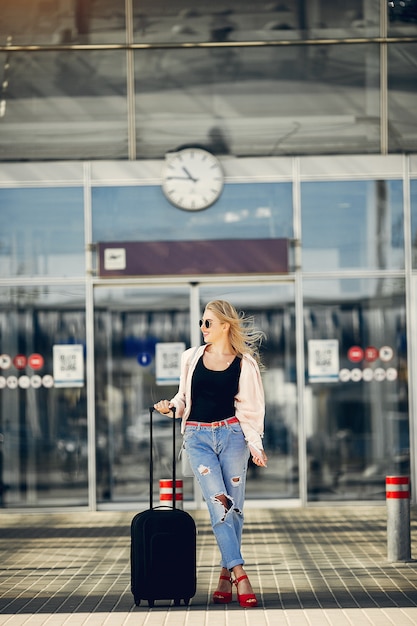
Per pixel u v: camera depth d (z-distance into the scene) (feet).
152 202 61.82
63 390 61.21
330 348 61.26
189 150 61.93
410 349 61.31
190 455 31.42
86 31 62.03
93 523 55.72
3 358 61.46
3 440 61.11
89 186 61.87
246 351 31.89
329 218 61.77
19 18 61.98
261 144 62.18
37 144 62.08
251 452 31.27
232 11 62.18
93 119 62.03
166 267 61.41
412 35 61.93
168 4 62.18
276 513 58.13
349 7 62.08
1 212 61.93
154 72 62.08
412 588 34.60
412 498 60.70
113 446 61.05
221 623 28.89
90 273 61.46
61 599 33.63
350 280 61.52
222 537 31.30
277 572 38.37
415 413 61.05
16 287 61.62
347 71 62.18
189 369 31.71
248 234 61.77
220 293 61.52
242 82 62.18
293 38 62.08
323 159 61.98
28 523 56.24
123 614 30.60
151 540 30.94
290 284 61.57
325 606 31.48
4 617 30.55
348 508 60.29
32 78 62.08
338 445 60.90
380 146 62.03
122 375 61.21
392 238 61.82
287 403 61.05
